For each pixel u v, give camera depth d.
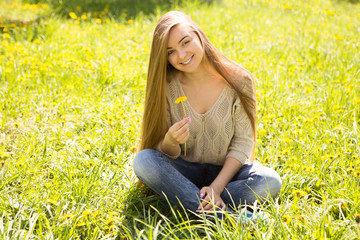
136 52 5.42
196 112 2.43
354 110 3.40
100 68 4.71
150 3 8.64
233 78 2.41
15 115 3.59
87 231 2.17
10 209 2.34
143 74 4.60
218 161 2.55
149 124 2.49
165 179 2.28
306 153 2.95
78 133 3.43
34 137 3.13
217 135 2.45
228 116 2.43
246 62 5.00
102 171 2.69
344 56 5.15
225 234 2.06
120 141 3.18
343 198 2.36
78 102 3.86
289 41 5.97
